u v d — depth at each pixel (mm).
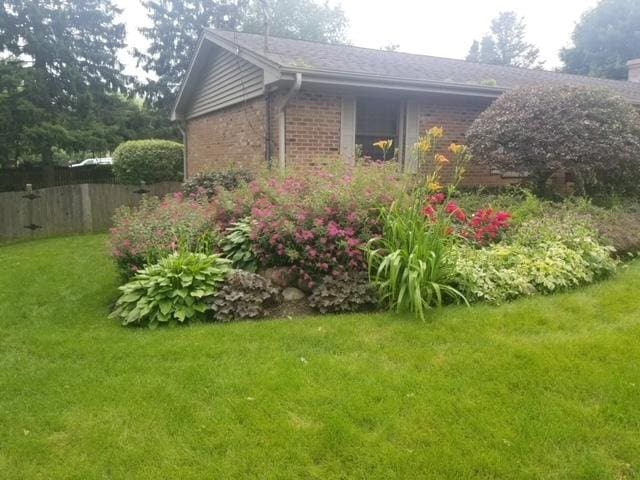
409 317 4129
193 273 4527
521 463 2266
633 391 2826
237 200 5945
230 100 11148
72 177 20391
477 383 2959
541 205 6934
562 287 4844
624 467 2234
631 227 6543
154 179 15211
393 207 4789
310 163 9016
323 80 8195
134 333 4094
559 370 3086
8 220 9938
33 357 3660
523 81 11492
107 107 24844
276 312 4520
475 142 8703
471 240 5570
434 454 2328
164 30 29781
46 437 2559
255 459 2332
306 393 2883
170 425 2615
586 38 28781
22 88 20703
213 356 3479
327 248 4781
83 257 7793
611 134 7824
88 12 24328
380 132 9922
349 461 2311
